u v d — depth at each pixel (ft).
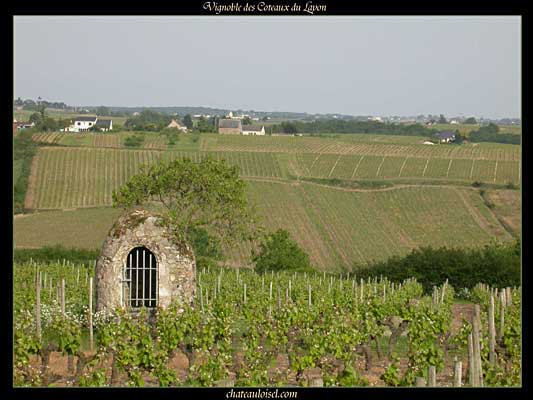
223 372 75.15
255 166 435.94
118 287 100.58
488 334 89.86
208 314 97.50
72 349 78.54
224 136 495.82
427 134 572.51
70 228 299.99
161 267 100.68
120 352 75.72
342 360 86.17
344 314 102.06
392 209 367.86
